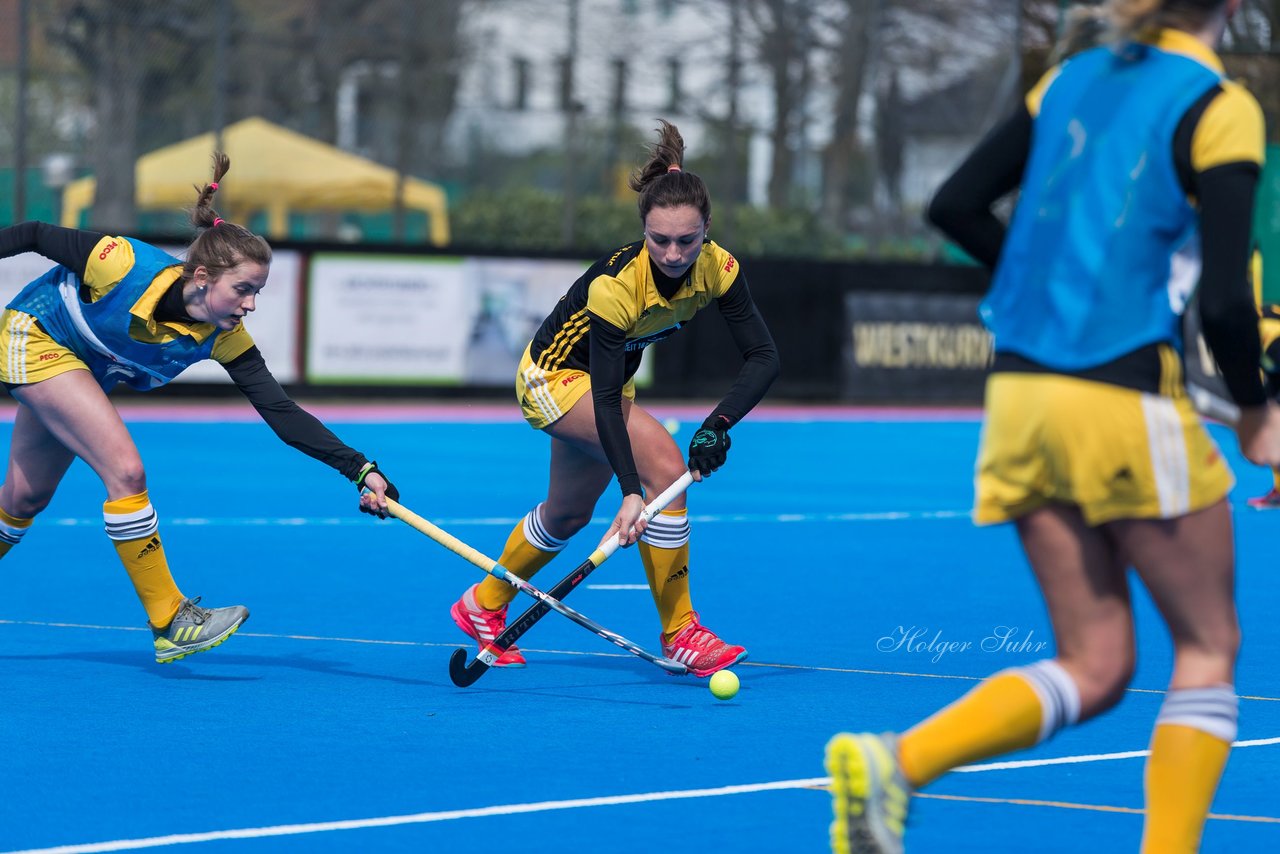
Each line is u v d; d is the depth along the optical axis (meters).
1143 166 11.21
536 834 14.02
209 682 20.45
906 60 90.06
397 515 20.25
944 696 19.98
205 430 60.69
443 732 17.84
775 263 77.50
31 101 77.69
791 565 31.78
